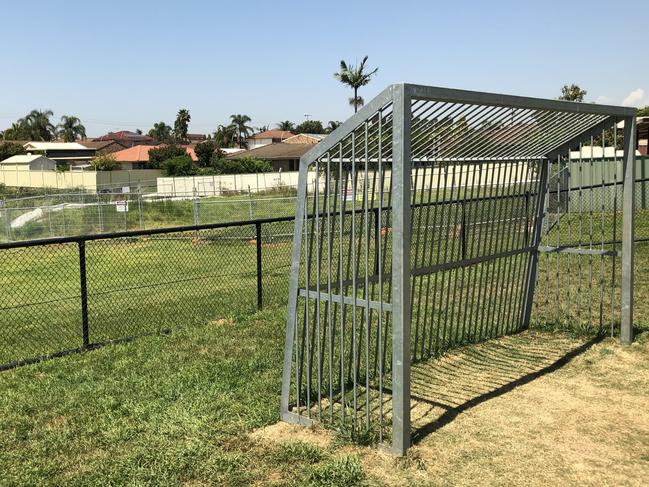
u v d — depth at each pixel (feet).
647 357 18.06
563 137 19.70
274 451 12.37
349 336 19.42
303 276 14.23
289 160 219.41
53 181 188.03
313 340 15.40
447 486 11.02
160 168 227.81
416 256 17.40
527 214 21.08
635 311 23.22
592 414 14.16
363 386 16.25
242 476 11.39
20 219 83.46
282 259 42.01
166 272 39.34
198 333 21.71
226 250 47.55
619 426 13.48
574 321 22.20
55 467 11.96
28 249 58.59
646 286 27.09
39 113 375.66
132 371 17.66
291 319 13.78
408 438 12.21
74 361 19.07
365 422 13.52
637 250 36.06
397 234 11.38
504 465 11.78
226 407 14.73
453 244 18.58
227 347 19.93
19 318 26.96
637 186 59.26
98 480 11.39
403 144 11.07
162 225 84.23
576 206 57.36
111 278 38.32
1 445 13.01
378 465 11.77
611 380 16.33
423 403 14.98
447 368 17.70
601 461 11.92
